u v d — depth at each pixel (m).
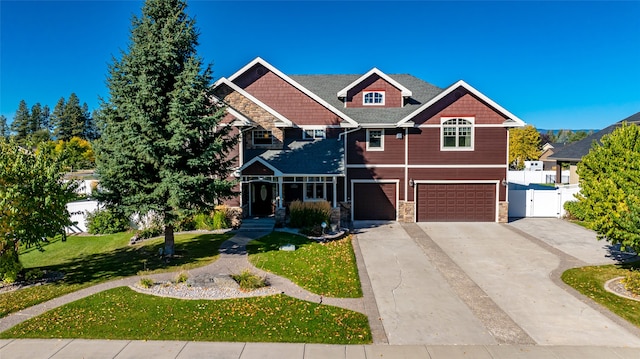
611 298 10.68
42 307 9.94
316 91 25.61
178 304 9.98
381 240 17.70
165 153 13.01
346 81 26.64
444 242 17.33
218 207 19.59
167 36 13.05
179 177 12.96
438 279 12.39
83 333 8.48
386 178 22.16
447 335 8.60
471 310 9.98
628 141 12.06
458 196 22.05
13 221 11.13
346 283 11.82
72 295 10.77
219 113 13.79
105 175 12.95
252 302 10.16
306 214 19.02
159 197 13.31
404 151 22.02
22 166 11.39
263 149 21.89
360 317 9.45
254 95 23.00
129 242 17.33
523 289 11.49
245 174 19.73
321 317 9.36
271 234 18.00
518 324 9.17
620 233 11.16
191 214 13.62
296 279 12.03
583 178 13.13
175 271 12.83
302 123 22.83
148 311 9.58
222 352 7.73
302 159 21.16
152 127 12.62
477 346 8.11
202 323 8.95
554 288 11.54
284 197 22.03
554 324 9.16
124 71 13.05
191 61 13.14
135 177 13.42
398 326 9.02
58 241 17.95
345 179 22.03
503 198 21.78
